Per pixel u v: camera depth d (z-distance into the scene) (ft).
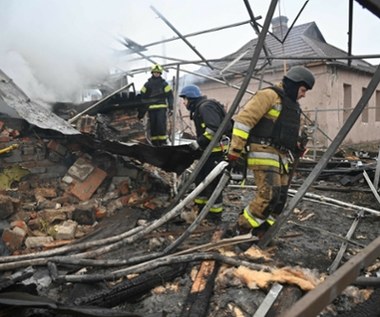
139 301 8.24
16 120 13.56
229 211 15.70
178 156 13.57
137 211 13.74
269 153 10.16
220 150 13.03
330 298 4.43
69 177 13.99
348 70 51.44
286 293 7.88
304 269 9.05
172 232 12.16
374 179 19.88
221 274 8.84
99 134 20.33
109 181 15.08
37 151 13.87
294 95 10.28
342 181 21.45
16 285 6.81
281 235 12.24
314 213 15.39
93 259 9.90
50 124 12.77
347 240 11.74
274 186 10.14
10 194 12.75
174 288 8.64
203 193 13.19
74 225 12.06
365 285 8.23
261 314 7.27
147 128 23.11
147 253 10.61
